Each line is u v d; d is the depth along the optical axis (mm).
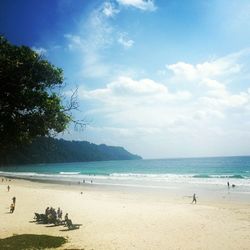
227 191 54594
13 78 12703
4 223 25406
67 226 24234
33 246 17672
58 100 14047
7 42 12891
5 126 13227
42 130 13836
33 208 33438
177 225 24438
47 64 13539
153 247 18453
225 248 18344
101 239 20188
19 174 132250
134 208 33344
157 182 75625
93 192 53969
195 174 104688
